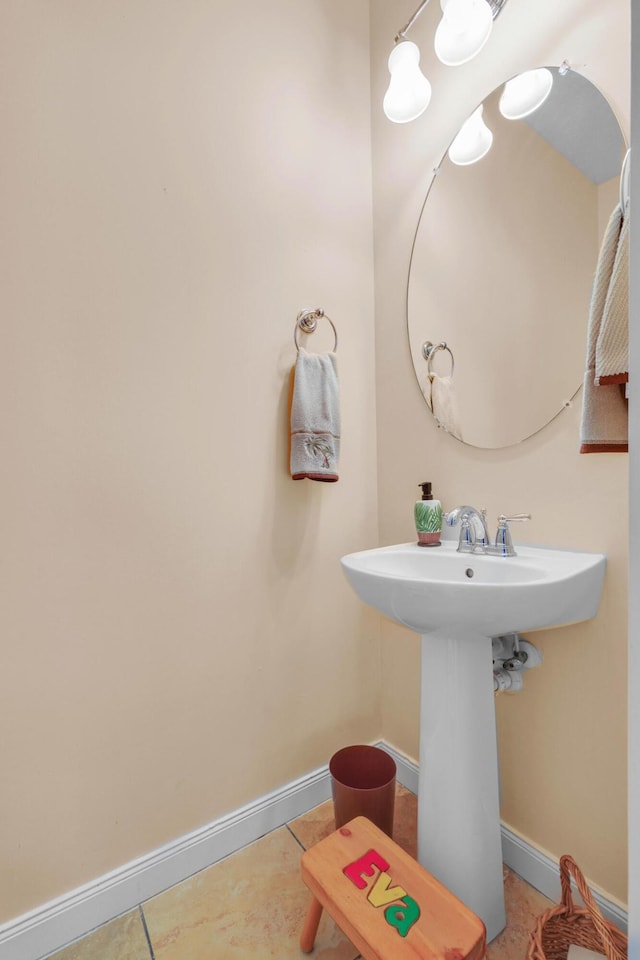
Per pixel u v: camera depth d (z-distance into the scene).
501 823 1.23
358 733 1.57
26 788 1.02
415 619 0.97
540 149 1.11
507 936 1.04
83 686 1.08
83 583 1.08
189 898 1.15
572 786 1.08
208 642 1.25
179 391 1.20
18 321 0.99
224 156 1.26
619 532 0.99
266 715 1.36
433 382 1.40
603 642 1.02
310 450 1.32
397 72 1.23
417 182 1.43
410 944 0.81
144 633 1.16
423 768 1.08
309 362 1.35
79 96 1.05
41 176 1.01
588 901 0.85
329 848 1.01
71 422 1.06
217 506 1.26
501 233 1.20
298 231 1.41
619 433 0.89
